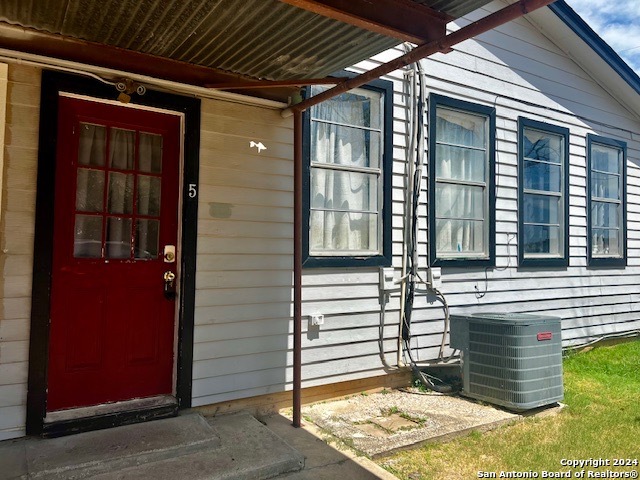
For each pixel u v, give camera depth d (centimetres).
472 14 566
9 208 293
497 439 361
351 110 463
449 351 511
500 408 420
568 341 645
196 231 355
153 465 278
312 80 339
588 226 680
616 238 741
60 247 315
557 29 633
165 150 354
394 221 477
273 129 395
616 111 736
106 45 314
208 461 286
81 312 321
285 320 399
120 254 337
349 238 459
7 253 292
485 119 570
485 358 430
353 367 441
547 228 643
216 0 253
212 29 288
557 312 632
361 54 325
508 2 593
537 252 629
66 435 301
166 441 296
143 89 329
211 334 361
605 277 702
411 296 480
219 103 368
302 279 416
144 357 344
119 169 338
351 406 418
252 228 382
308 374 414
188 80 348
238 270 375
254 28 286
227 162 371
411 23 251
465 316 455
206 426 322
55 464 262
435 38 260
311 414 395
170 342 354
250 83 351
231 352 370
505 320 421
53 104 305
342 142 457
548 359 425
